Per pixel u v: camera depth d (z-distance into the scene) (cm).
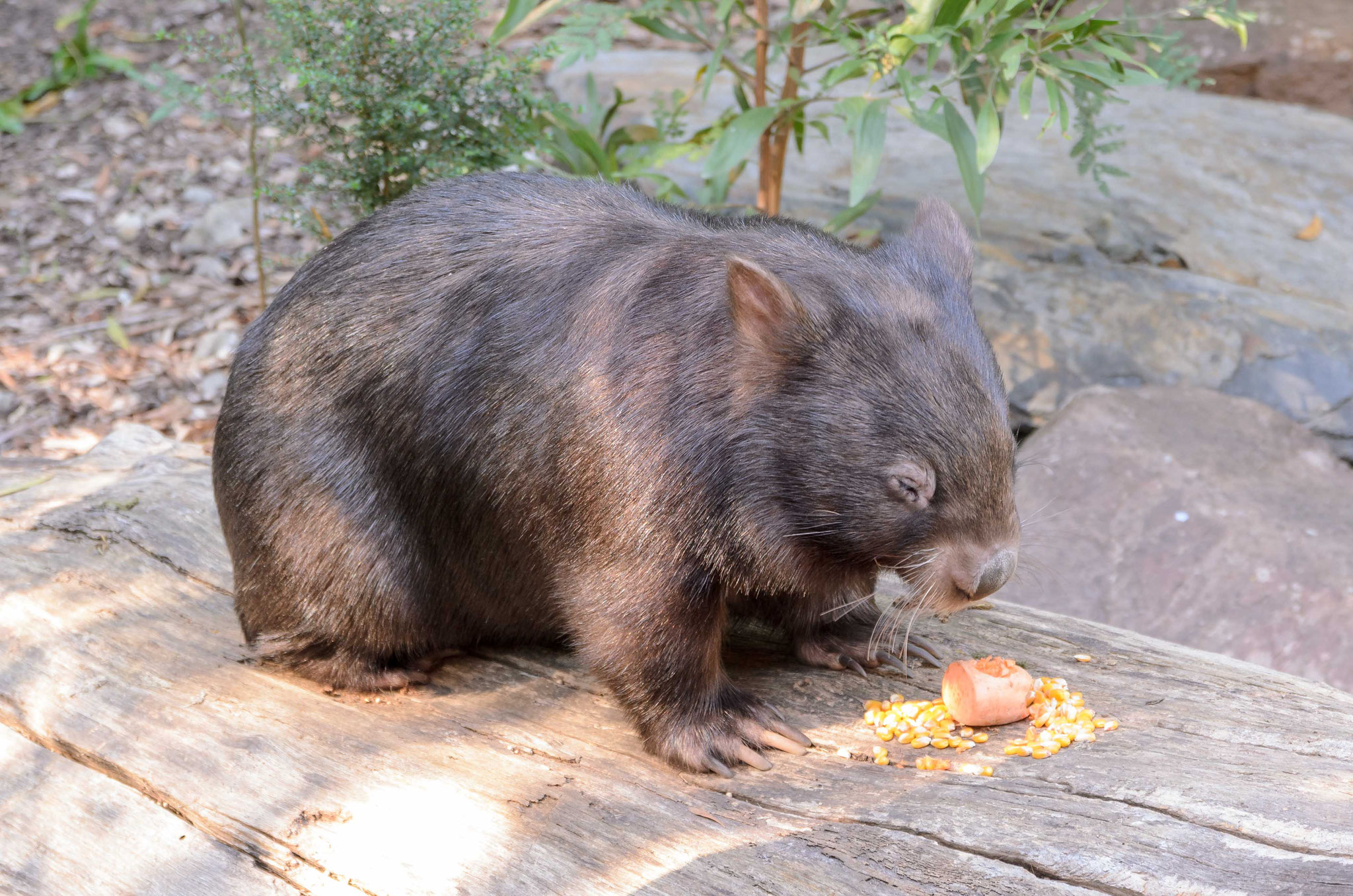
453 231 346
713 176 530
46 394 657
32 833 326
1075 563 525
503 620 367
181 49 694
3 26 1045
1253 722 326
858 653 375
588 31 540
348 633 357
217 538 442
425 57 523
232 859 307
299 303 355
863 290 305
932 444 289
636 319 311
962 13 497
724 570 311
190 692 362
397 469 341
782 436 297
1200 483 550
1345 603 491
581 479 313
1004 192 731
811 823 296
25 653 381
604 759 330
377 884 291
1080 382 616
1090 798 292
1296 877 254
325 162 538
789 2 535
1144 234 694
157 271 768
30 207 827
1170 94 866
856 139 482
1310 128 817
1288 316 629
